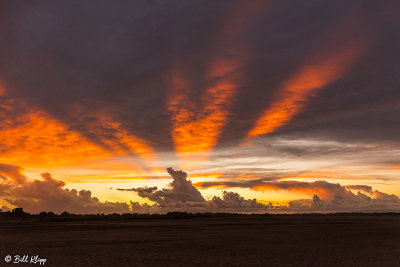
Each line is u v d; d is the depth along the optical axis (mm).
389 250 36938
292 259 31234
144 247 41094
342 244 42875
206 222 129250
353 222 112562
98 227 94188
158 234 62406
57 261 31000
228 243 45000
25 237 57656
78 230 78938
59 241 49469
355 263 28953
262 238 52094
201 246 41781
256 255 33906
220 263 29453
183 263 29641
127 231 72938
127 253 35750
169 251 37250
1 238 55688
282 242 45812
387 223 101938
